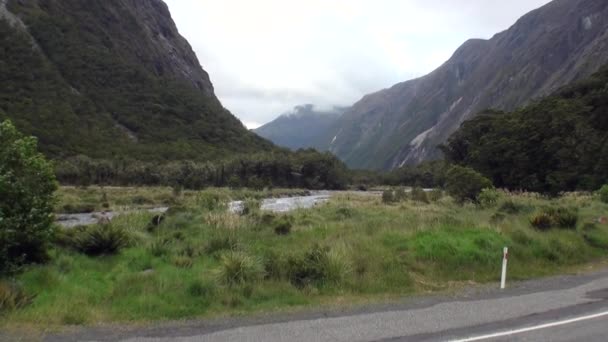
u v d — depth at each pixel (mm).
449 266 11352
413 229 13703
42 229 10180
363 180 129375
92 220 26641
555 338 6492
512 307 8312
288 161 99312
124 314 7863
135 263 10938
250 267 9820
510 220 16547
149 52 175375
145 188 63781
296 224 17750
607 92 65062
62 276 9555
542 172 56344
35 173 10336
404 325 7215
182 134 131250
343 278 9969
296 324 7332
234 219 15672
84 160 76875
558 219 15938
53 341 6496
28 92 107312
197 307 8320
